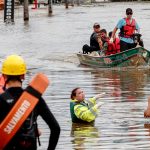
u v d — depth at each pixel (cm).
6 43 5081
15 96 979
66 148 1593
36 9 11606
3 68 1000
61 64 3666
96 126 1870
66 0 12219
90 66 3566
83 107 1933
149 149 1564
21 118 955
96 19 8250
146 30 6081
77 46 4775
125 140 1675
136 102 2272
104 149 1573
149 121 1925
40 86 968
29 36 5725
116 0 16188
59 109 2147
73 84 2788
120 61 3438
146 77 3038
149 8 11606
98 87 2686
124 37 3531
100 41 3622
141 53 3450
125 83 2814
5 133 950
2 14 9819
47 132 1794
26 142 959
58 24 7362
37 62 3775
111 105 2208
